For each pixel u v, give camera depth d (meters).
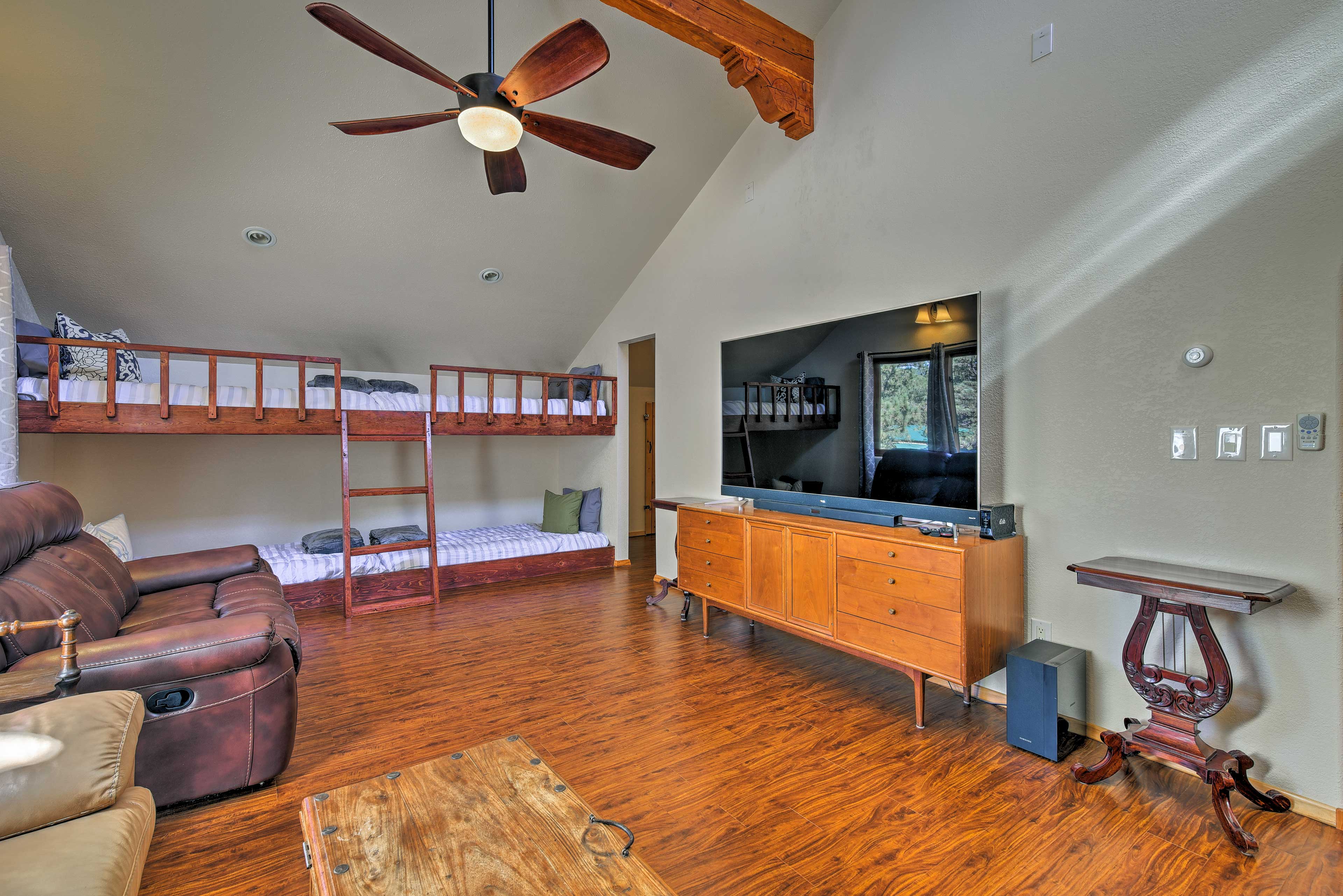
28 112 2.98
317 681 3.02
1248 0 2.00
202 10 2.83
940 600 2.43
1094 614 2.42
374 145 3.60
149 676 1.84
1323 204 1.87
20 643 1.70
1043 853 1.73
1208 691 1.92
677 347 4.78
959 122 2.86
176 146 3.31
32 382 3.24
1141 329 2.28
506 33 3.27
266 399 4.00
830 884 1.61
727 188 4.30
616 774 2.15
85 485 4.49
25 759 1.18
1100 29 2.37
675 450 4.80
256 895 1.58
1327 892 1.57
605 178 4.23
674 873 1.65
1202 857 1.71
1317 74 1.87
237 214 3.75
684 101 3.89
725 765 2.21
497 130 2.48
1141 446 2.29
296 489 5.32
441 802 1.28
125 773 1.31
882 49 3.22
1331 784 1.88
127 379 3.64
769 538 3.21
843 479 3.13
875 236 3.26
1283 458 1.95
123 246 3.72
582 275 5.08
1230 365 2.06
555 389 6.14
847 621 2.81
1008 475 2.71
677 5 3.07
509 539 5.36
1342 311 1.84
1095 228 2.39
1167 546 2.22
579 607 4.34
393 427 4.49
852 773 2.16
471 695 2.84
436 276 4.65
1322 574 1.88
